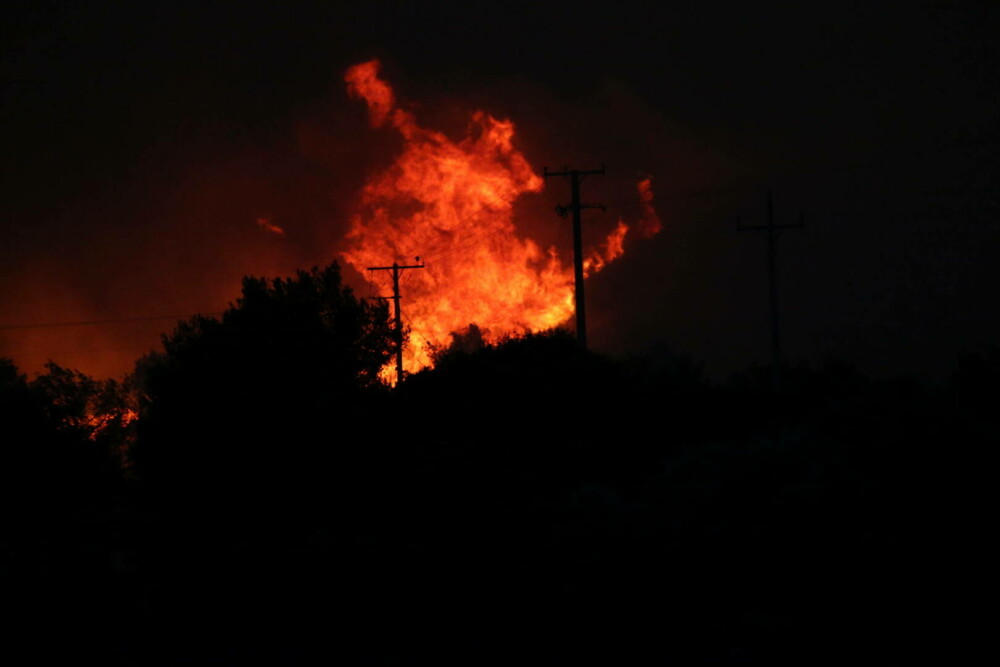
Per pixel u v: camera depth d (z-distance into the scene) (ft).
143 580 232.94
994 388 301.43
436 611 170.81
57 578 189.37
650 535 194.59
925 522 177.58
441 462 283.59
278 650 159.53
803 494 199.11
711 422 320.29
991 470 199.93
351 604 174.09
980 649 128.57
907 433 223.92
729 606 158.92
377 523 263.49
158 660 157.69
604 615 158.92
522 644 151.64
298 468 322.96
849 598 150.61
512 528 220.43
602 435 306.96
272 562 195.11
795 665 127.95
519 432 310.45
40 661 161.17
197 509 342.23
